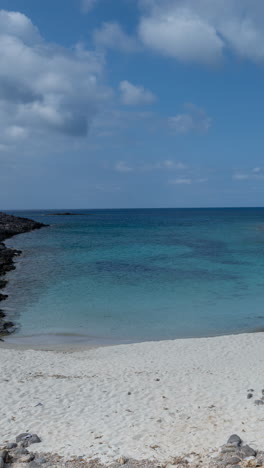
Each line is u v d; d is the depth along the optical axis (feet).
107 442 27.45
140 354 53.31
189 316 73.41
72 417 32.19
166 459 24.71
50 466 23.99
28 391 38.45
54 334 63.77
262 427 28.91
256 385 39.70
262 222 424.46
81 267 123.85
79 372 45.39
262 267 122.93
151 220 500.33
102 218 583.17
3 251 150.10
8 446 26.81
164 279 105.40
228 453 24.84
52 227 329.93
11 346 57.98
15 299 85.30
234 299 84.94
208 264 128.57
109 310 77.10
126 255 150.00
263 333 62.34
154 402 35.50
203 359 50.57
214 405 34.27
